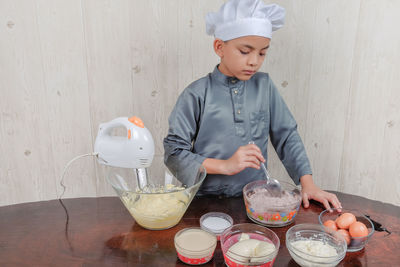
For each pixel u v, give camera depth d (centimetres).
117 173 96
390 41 156
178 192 86
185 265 78
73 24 154
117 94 165
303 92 168
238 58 106
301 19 157
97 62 160
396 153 171
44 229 90
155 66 162
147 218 86
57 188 181
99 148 98
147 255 81
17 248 83
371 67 161
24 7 150
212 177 124
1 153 171
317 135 175
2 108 163
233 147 122
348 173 180
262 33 101
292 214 92
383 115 167
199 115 122
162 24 155
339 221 86
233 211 100
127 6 152
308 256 74
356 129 172
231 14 103
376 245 85
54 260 79
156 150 175
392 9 151
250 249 77
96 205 103
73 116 168
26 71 159
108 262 79
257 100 122
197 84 121
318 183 184
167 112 169
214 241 80
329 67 164
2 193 177
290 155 126
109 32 155
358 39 158
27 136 170
